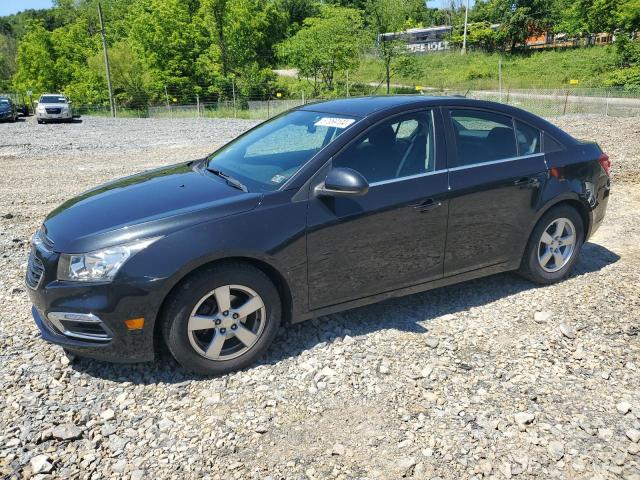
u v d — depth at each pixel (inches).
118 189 154.2
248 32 1985.7
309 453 108.2
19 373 134.5
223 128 839.1
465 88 1702.8
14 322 163.0
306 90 1808.6
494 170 164.4
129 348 125.2
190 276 126.3
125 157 514.6
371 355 142.1
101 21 1578.5
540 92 1385.3
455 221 158.9
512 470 103.1
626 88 1445.6
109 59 1790.1
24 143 661.3
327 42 1737.2
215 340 131.2
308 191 138.7
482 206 162.4
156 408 122.2
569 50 2124.8
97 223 130.6
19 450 108.1
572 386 128.7
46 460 104.7
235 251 128.3
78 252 124.4
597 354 142.2
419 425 115.6
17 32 5059.1
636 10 1656.0
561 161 177.8
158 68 1888.5
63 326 127.4
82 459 107.0
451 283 165.8
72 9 3144.7
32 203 326.6
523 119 175.5
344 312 166.6
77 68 2081.7
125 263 121.4
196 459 106.7
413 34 2950.3
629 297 174.6
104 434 113.6
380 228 146.8
